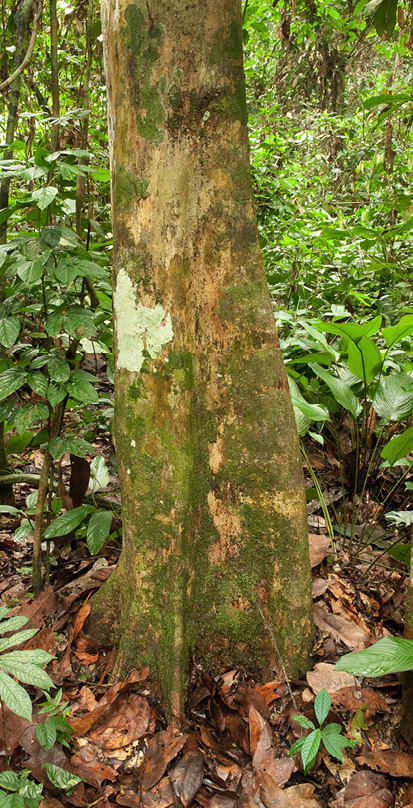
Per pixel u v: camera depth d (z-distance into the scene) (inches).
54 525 82.0
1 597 90.9
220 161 68.6
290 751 62.6
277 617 73.9
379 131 242.7
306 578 74.4
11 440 105.9
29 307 81.0
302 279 163.9
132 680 71.1
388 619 88.1
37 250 71.7
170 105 66.0
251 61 227.8
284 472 72.6
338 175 255.1
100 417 117.1
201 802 60.5
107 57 68.6
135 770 63.5
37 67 136.6
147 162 66.9
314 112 255.4
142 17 64.5
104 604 78.9
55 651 77.7
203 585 75.9
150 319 68.9
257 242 71.6
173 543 71.1
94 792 60.8
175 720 68.1
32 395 135.9
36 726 61.6
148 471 70.9
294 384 102.8
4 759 63.2
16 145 84.0
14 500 111.0
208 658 75.7
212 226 69.7
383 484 119.5
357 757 66.6
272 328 72.2
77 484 97.7
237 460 72.9
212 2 65.5
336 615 83.4
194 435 72.7
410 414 106.4
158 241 68.0
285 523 73.0
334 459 128.3
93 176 89.8
